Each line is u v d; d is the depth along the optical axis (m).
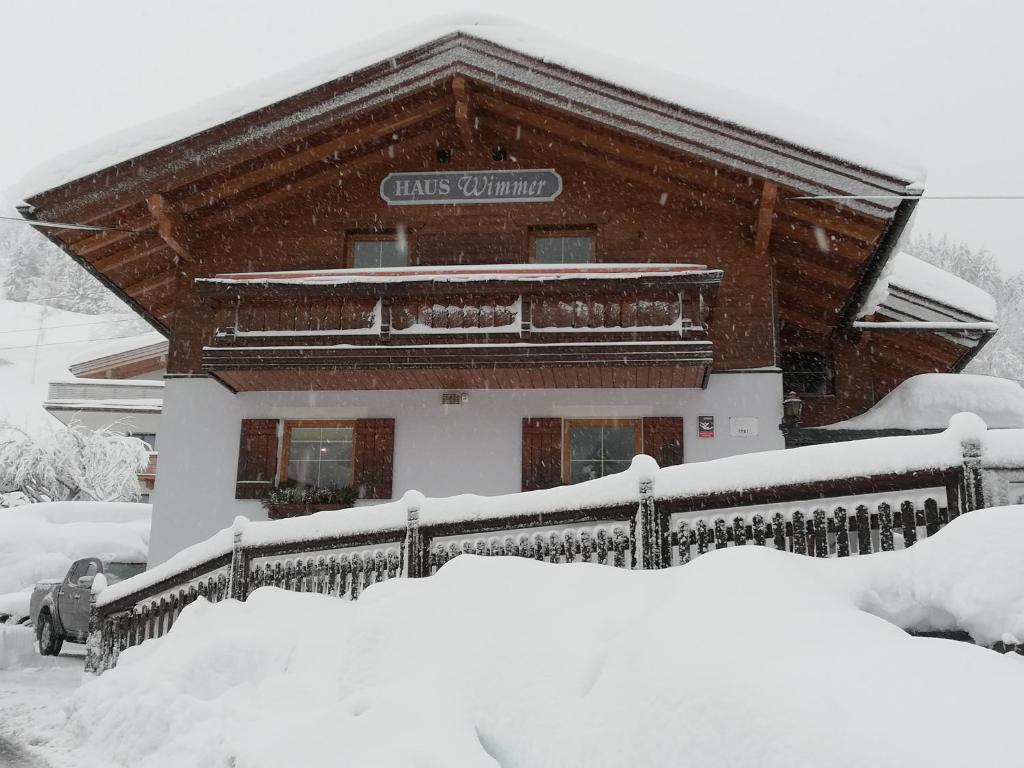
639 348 10.58
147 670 6.29
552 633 4.11
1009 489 4.71
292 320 11.26
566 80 11.00
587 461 11.55
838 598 3.79
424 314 11.06
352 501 11.54
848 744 2.51
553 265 11.26
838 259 11.49
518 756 3.60
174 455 12.05
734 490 5.39
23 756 5.92
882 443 5.03
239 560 7.75
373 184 12.48
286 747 4.25
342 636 5.77
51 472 27.61
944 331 13.02
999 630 3.54
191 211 12.20
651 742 3.07
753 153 10.48
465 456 11.64
